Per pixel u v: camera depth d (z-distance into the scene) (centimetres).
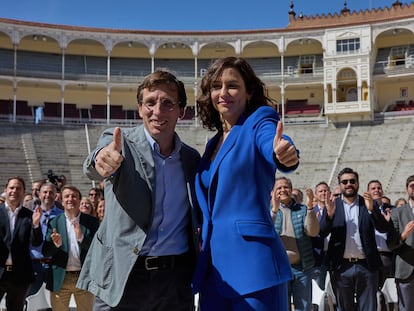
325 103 5319
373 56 5600
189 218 505
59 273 994
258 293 435
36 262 1210
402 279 1055
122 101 6147
